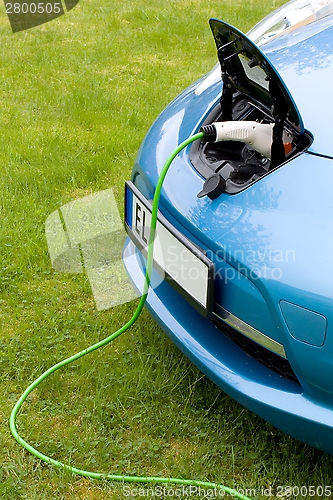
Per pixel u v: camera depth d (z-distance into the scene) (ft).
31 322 9.40
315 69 7.84
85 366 8.52
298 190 6.48
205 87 9.21
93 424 7.73
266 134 7.06
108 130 15.60
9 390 8.30
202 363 6.94
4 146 14.53
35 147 14.42
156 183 7.70
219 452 7.43
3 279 10.24
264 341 6.27
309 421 6.05
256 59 6.88
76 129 15.71
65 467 7.04
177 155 7.86
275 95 6.81
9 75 19.22
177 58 21.63
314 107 7.23
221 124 7.04
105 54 21.48
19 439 7.43
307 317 5.83
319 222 6.15
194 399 8.04
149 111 16.71
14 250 10.96
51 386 8.29
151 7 27.86
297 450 7.34
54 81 18.92
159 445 7.50
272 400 6.29
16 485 6.94
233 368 6.72
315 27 9.09
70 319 9.43
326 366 5.84
